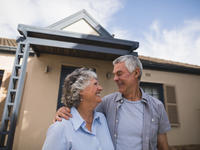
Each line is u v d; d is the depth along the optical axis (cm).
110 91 427
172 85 514
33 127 355
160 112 120
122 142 108
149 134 109
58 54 409
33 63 395
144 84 495
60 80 410
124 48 374
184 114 504
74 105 91
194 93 538
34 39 300
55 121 85
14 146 360
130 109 118
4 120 254
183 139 477
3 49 413
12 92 277
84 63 427
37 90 380
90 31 470
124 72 116
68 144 73
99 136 93
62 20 440
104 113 131
